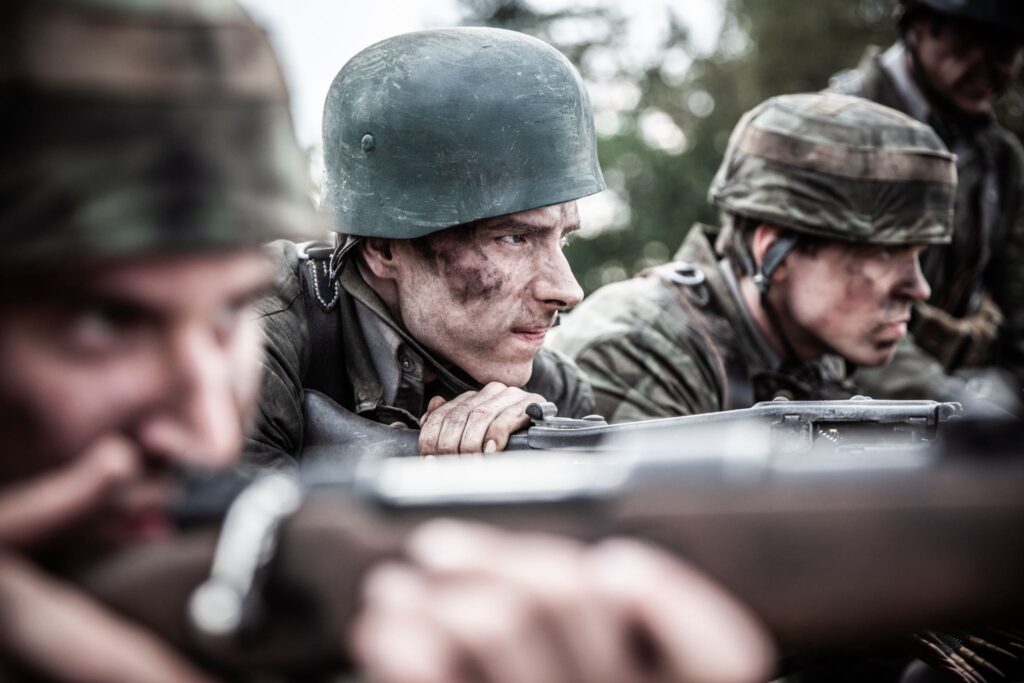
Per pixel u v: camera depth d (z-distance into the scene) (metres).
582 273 7.89
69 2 0.73
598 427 1.90
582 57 8.45
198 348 0.74
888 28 8.48
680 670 0.60
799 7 8.52
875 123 2.75
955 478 0.74
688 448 0.75
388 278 2.11
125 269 0.71
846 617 0.74
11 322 0.70
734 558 0.73
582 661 0.60
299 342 2.08
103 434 0.72
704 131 8.56
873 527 0.73
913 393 3.37
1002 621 0.75
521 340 2.07
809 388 2.82
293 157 0.85
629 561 0.61
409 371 2.11
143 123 0.74
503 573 0.61
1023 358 4.02
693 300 2.75
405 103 2.02
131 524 0.73
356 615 0.70
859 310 2.75
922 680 2.11
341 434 2.02
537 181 2.02
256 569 0.69
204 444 0.74
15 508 0.69
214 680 0.71
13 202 0.70
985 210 3.91
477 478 0.72
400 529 0.71
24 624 0.66
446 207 2.01
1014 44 3.82
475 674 0.59
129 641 0.68
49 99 0.72
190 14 0.77
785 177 2.74
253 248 0.79
